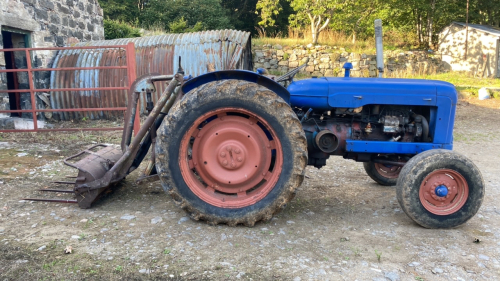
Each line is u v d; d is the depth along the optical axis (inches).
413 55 722.2
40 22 332.8
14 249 104.3
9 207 136.4
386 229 125.6
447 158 121.9
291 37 752.3
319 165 145.6
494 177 199.8
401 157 147.9
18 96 333.1
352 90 135.3
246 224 122.6
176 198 121.0
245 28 1117.1
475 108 469.4
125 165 137.3
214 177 126.8
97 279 91.1
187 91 127.0
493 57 717.3
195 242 111.4
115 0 856.3
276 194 121.6
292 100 137.6
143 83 143.1
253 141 125.9
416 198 122.6
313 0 656.4
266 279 92.8
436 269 99.5
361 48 700.7
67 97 331.9
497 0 862.5
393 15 773.3
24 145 229.5
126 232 117.2
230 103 119.3
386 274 96.7
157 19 851.4
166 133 119.3
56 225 121.6
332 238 117.5
